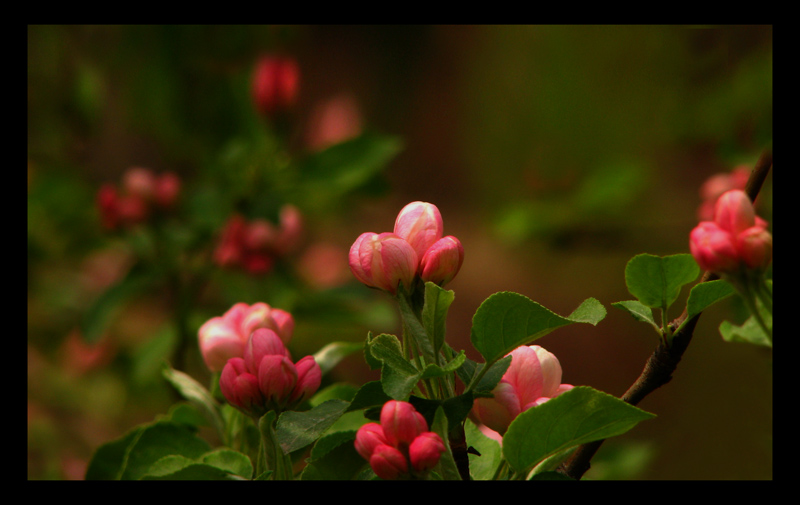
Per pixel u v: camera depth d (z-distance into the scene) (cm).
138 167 170
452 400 83
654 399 170
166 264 148
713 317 177
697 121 167
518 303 83
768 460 136
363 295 158
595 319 83
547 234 171
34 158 166
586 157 203
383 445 82
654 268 85
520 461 84
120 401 184
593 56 210
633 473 105
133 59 161
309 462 86
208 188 145
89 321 144
